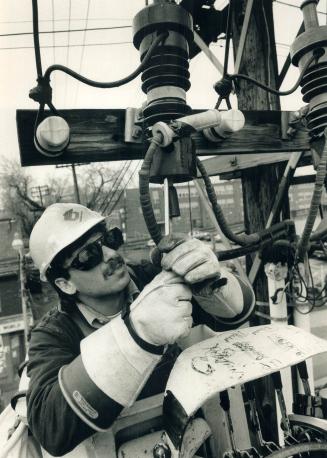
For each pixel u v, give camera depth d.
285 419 1.02
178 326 0.88
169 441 0.95
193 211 20.58
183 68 1.13
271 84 2.30
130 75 1.08
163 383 1.26
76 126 1.16
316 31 1.30
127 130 1.20
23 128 1.12
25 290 11.26
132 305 0.94
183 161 1.04
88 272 1.18
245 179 2.42
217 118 1.08
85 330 1.25
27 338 11.16
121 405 0.93
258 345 1.02
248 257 2.43
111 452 1.10
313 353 0.96
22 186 19.45
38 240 1.22
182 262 0.87
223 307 1.21
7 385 16.41
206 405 1.29
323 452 0.96
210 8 2.80
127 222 22.20
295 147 1.57
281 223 1.56
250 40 2.27
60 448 0.98
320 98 1.34
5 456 1.18
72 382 0.93
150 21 1.09
